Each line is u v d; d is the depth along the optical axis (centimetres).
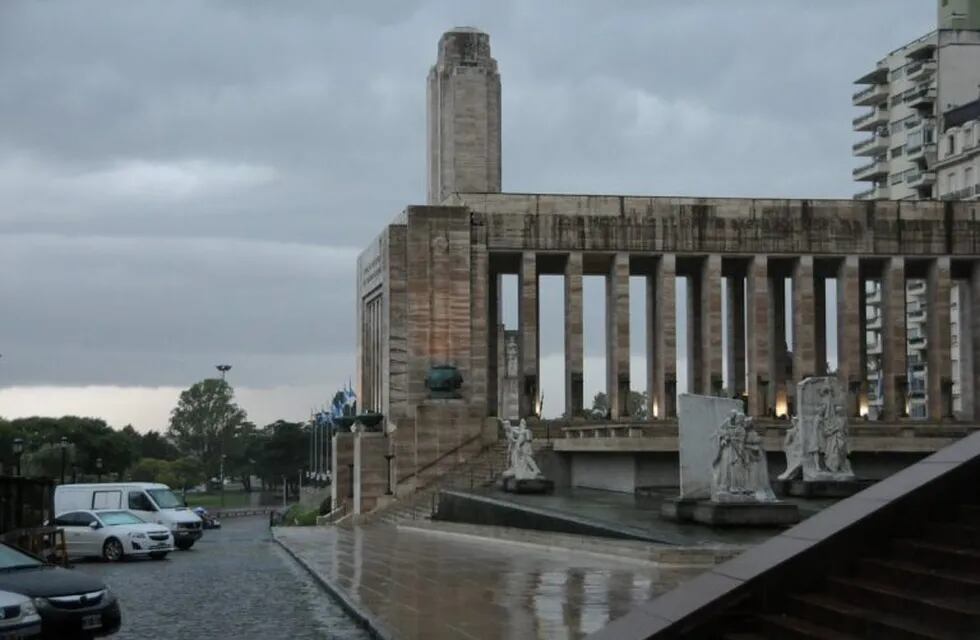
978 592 1395
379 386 8750
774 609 1612
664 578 2745
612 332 8156
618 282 8031
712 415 3903
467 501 5147
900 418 8000
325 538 5097
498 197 7969
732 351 8931
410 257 7856
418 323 7831
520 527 4378
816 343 9125
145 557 4209
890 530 1633
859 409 8088
